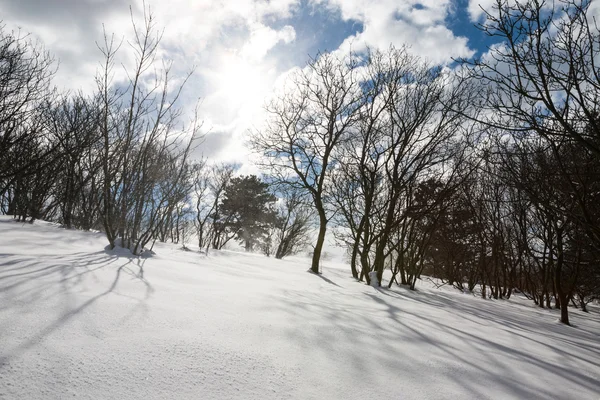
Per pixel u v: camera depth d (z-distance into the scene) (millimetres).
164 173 7363
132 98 6977
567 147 4543
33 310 2201
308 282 7629
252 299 3877
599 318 10281
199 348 2035
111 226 6660
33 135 8250
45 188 12828
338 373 2051
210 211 28562
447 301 8172
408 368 2322
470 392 2049
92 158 11641
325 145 12547
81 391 1401
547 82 3508
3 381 1354
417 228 11055
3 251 4586
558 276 7707
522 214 10656
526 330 5035
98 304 2561
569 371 2838
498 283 13094
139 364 1718
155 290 3416
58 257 4605
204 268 6316
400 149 10398
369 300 5895
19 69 7848
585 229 4867
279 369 1962
